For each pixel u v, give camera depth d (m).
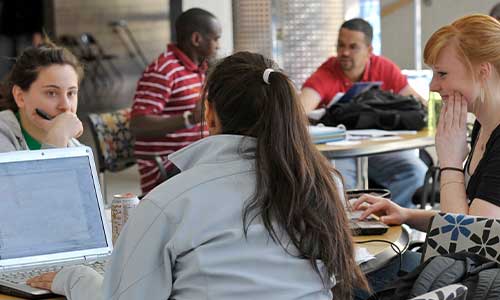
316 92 5.64
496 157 2.80
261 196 1.91
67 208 2.52
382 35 6.27
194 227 1.88
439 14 5.98
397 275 2.85
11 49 13.69
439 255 2.37
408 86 5.76
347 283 2.02
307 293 1.95
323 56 7.17
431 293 1.79
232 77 1.98
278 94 1.95
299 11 7.16
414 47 6.13
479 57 2.88
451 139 2.99
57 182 2.53
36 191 2.49
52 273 2.27
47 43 3.23
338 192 2.02
